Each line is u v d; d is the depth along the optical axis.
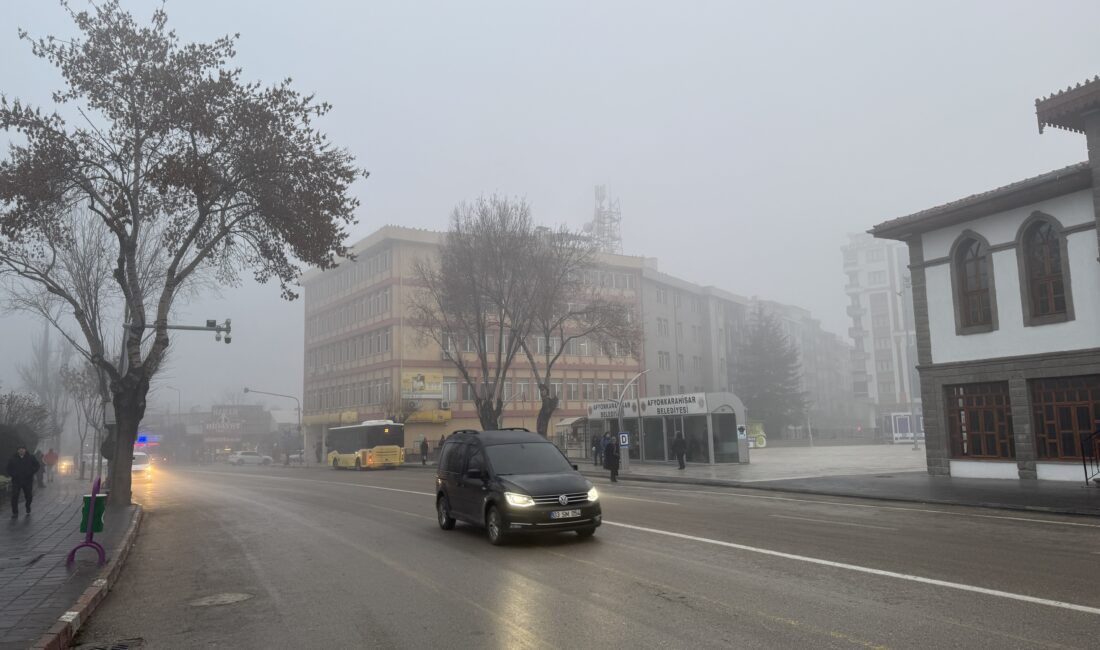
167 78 20.39
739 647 5.66
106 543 12.31
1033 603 6.77
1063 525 12.60
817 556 9.47
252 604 7.86
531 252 38.28
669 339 73.56
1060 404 20.31
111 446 28.91
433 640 6.18
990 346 22.02
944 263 23.55
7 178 19.91
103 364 21.78
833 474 25.83
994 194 21.33
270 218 22.36
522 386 60.50
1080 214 19.89
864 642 5.69
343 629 6.66
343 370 65.81
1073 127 20.53
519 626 6.47
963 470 22.58
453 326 41.75
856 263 108.69
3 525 15.34
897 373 103.50
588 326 46.78
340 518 16.02
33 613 7.22
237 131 21.56
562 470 12.05
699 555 9.74
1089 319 19.56
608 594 7.59
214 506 20.50
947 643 5.61
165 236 22.91
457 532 13.05
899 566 8.67
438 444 56.50
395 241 57.91
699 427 36.03
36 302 29.22
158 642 6.56
